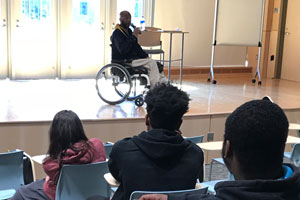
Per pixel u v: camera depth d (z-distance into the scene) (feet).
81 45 23.59
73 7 23.11
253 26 23.71
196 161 5.59
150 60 16.11
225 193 2.88
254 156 2.86
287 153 10.74
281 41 27.76
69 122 7.04
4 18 21.45
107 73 23.99
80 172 7.01
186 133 14.47
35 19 22.25
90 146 7.20
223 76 27.04
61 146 7.01
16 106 14.89
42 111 14.10
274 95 19.97
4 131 12.32
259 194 2.75
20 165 8.20
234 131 2.92
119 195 5.57
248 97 19.02
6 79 22.03
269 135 2.81
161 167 5.37
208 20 26.45
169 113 5.66
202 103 16.89
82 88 20.08
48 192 7.19
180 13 25.59
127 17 16.47
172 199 3.63
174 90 5.90
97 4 23.66
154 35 21.90
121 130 13.64
